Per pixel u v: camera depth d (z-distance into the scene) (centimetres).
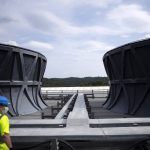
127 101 1881
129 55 1747
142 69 1609
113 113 1997
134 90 1783
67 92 5741
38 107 2464
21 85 2033
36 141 694
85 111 1110
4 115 566
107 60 2272
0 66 1756
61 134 695
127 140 688
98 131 715
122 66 1852
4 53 1752
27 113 2081
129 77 1842
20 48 1909
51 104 3247
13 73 1898
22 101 2078
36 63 2330
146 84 1619
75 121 804
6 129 557
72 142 690
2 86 1805
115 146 692
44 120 846
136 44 1608
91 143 689
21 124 797
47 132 716
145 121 802
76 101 1878
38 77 2494
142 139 680
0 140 555
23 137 695
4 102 571
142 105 1691
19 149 707
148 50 1554
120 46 1831
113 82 2195
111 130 723
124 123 786
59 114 1154
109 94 2567
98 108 2448
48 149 696
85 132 707
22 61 1952
